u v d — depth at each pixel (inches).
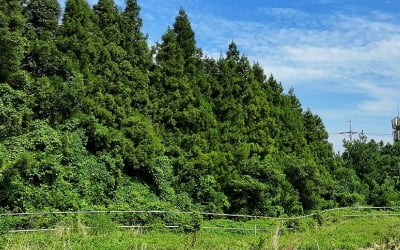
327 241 820.0
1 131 838.5
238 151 1224.2
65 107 959.6
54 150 898.7
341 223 1232.8
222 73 1376.7
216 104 1326.3
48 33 1038.4
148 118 1136.8
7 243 614.9
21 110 885.8
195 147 1149.7
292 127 1519.4
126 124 1055.0
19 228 768.3
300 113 1674.5
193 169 1106.7
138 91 1137.4
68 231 727.1
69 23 1068.5
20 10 960.9
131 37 1189.1
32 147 872.3
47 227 784.3
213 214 1017.5
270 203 1175.0
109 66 1088.8
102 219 834.8
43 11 1053.2
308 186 1306.6
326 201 1465.3
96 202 938.1
